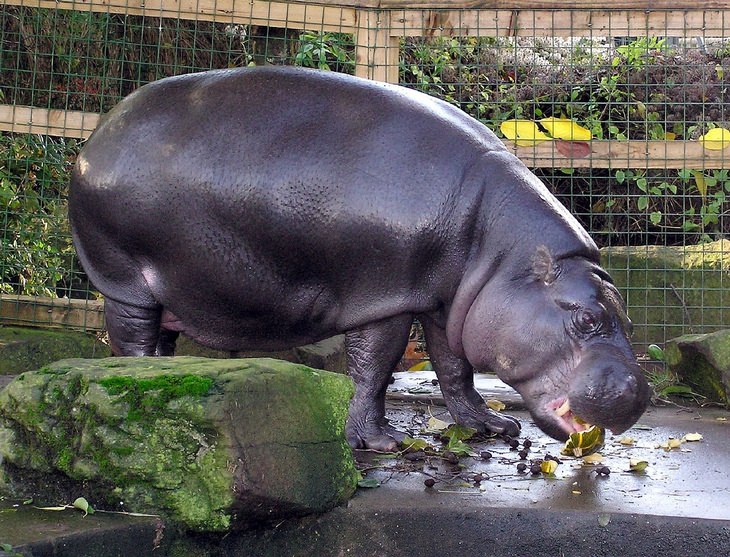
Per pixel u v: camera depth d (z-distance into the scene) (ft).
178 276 15.92
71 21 28.04
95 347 21.81
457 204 14.76
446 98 28.17
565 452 14.11
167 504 10.69
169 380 10.78
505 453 15.16
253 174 15.10
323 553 11.64
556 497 12.44
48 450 11.27
